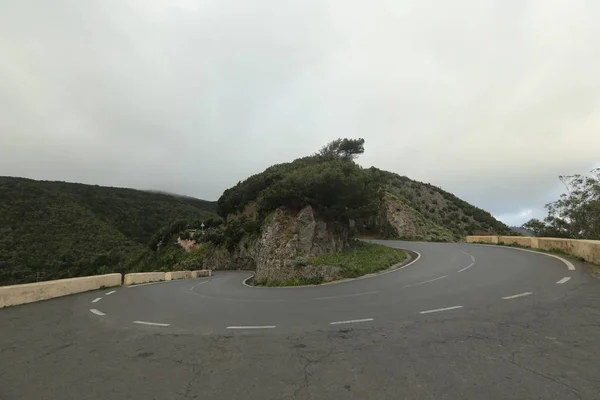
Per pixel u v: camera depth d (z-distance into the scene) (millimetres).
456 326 6695
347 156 68375
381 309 8859
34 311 10781
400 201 70438
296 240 24875
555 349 5160
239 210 66500
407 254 27891
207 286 21453
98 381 4746
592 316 6816
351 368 4852
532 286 10453
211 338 6887
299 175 29953
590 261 15047
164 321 8875
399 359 5098
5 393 4402
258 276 24844
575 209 35781
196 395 4188
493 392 3906
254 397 4078
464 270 15922
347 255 24500
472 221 79750
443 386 4121
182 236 69625
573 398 3707
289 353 5672
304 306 10352
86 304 12344
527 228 39344
